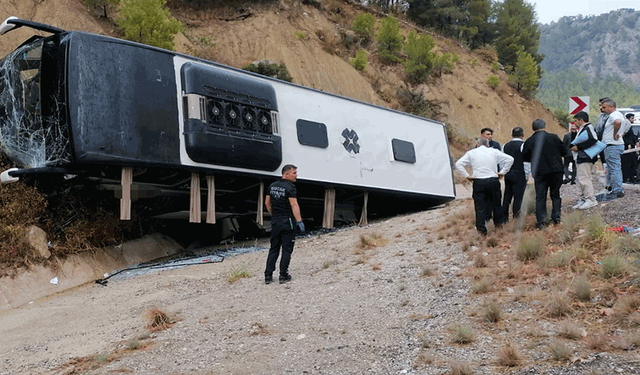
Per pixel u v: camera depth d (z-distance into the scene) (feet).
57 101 33.68
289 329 21.57
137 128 34.99
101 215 39.11
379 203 57.82
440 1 152.56
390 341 18.81
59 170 33.96
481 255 26.73
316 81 99.30
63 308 30.30
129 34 70.03
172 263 38.73
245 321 23.22
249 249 42.91
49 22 67.77
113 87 34.37
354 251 35.55
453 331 18.83
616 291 19.77
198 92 37.73
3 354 23.49
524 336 17.58
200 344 20.68
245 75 42.22
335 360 17.54
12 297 31.68
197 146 37.22
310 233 49.47
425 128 58.23
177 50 84.33
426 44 117.70
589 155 32.53
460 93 127.13
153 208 42.39
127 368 18.60
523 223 31.37
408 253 31.91
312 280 29.30
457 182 82.12
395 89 112.98
